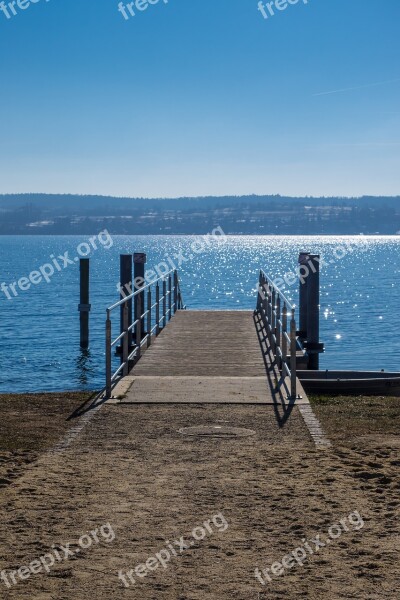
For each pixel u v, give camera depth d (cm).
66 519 706
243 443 1006
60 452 959
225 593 552
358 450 960
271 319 1828
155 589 559
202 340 1984
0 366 3022
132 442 1014
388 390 1644
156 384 1417
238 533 670
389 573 583
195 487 805
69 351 3384
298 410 1214
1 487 807
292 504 746
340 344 3847
